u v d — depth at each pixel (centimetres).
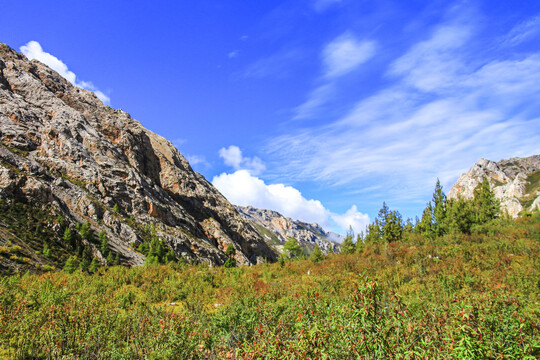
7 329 929
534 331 658
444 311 697
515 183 11756
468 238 2822
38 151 7288
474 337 545
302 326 601
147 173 10512
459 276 1486
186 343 827
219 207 12525
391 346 533
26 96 8475
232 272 2728
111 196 7506
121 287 1906
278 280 2316
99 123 9731
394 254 2530
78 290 1548
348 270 2264
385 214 4331
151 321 989
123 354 793
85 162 7700
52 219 5441
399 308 634
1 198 5131
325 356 507
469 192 14438
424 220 4459
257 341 672
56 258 4444
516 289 1230
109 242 5928
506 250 2131
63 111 8588
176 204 9894
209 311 1370
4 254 3775
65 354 809
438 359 499
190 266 3256
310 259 3419
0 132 6862
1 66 8731
